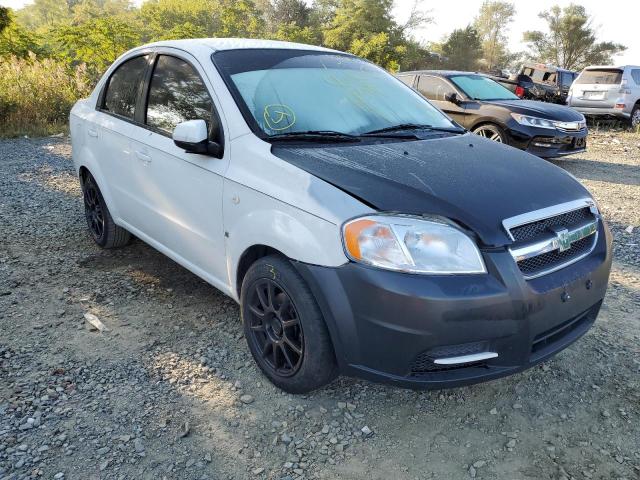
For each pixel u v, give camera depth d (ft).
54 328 10.99
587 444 8.19
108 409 8.61
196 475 7.38
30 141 32.68
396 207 7.62
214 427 8.32
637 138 42.57
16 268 13.78
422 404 9.02
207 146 9.73
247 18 116.67
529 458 7.89
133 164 12.19
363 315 7.47
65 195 20.56
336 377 8.70
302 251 7.91
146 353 10.23
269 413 8.67
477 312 7.26
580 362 10.33
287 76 10.82
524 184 8.66
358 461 7.74
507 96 29.66
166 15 123.44
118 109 13.29
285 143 9.32
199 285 13.12
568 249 8.46
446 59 168.96
